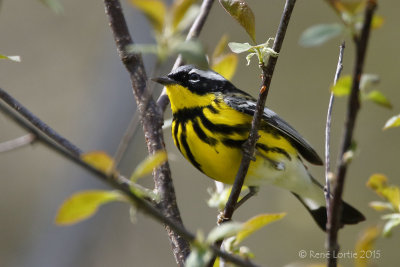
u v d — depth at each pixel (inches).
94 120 594.6
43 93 648.4
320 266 177.3
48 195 599.8
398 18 649.6
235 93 295.0
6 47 660.7
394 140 599.8
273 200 586.6
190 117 291.0
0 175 624.1
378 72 634.2
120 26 261.3
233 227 151.6
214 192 272.8
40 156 634.2
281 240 574.6
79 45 667.4
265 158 279.4
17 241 601.9
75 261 573.6
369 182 212.5
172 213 238.2
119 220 591.2
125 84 588.4
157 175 245.0
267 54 203.5
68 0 677.9
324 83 643.5
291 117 639.8
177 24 157.6
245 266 158.9
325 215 326.0
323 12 653.9
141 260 585.0
